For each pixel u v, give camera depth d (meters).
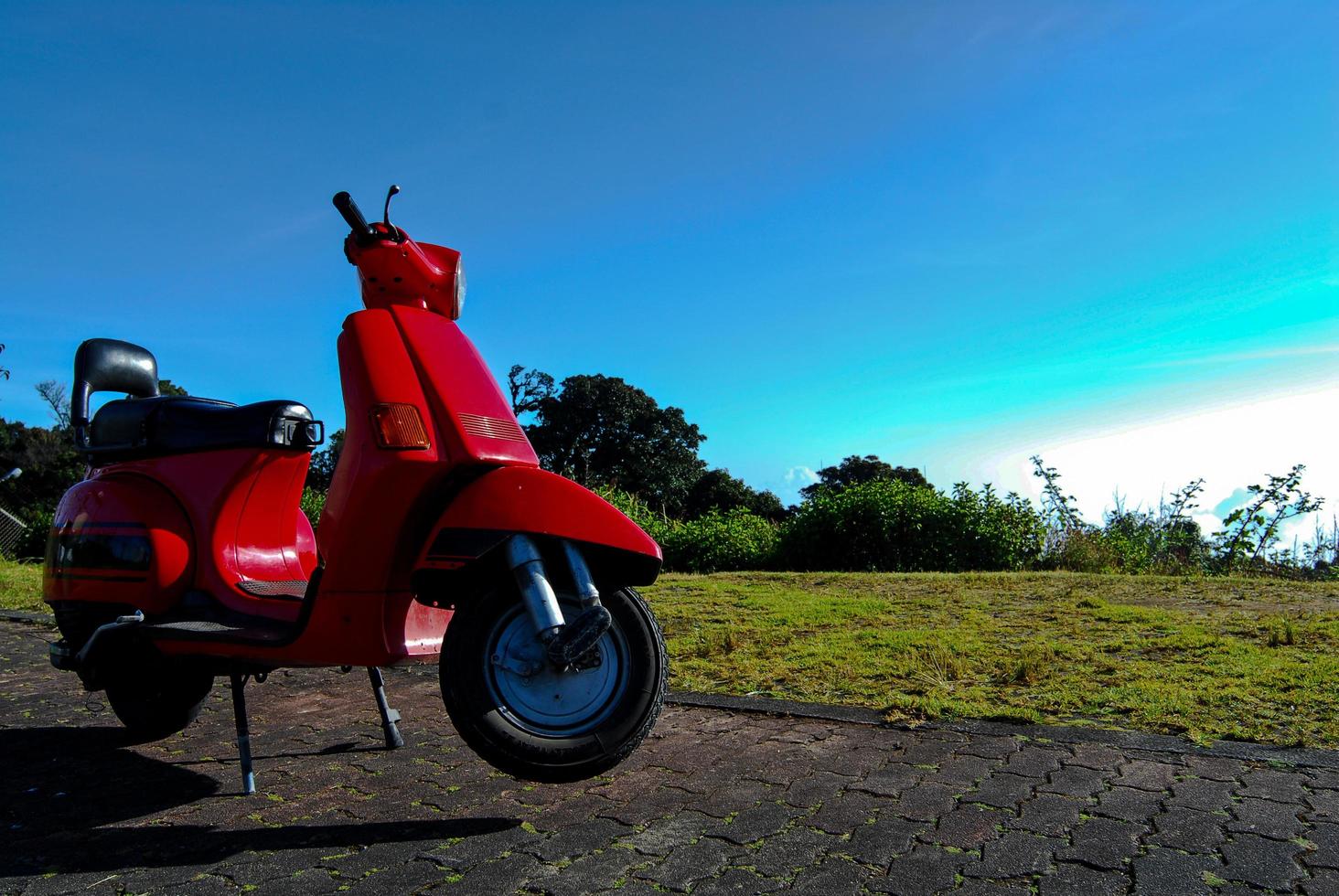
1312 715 3.60
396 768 3.42
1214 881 2.24
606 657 2.70
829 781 3.08
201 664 3.17
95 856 2.62
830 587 8.44
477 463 2.73
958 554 10.77
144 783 3.32
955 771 3.14
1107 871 2.31
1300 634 5.25
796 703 4.09
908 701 3.99
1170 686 4.10
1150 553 10.90
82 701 4.75
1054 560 10.73
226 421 3.43
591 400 42.16
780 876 2.35
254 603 3.21
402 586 2.86
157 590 3.25
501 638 2.69
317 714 4.32
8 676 5.41
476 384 2.90
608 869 2.42
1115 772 3.06
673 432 44.44
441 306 3.13
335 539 2.77
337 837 2.72
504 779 3.24
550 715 2.65
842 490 11.83
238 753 3.70
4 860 2.59
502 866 2.46
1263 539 10.32
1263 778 2.96
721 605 7.30
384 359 2.83
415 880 2.38
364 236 2.97
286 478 3.54
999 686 4.28
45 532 15.99
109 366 3.78
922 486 11.61
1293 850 2.40
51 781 3.36
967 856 2.44
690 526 12.79
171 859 2.58
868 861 2.42
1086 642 5.25
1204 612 6.36
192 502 3.40
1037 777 3.04
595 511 2.67
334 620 2.80
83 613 3.33
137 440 3.48
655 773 3.23
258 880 2.42
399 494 2.72
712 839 2.61
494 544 2.62
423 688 4.85
